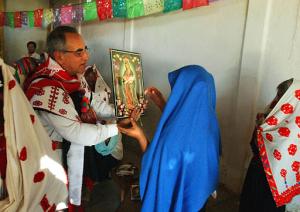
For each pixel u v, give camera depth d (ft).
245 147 8.81
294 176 5.29
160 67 11.53
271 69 7.97
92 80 9.73
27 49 21.58
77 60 5.39
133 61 6.37
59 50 5.28
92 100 6.55
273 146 5.30
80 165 5.70
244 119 8.69
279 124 5.35
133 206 8.46
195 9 9.89
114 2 9.20
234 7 8.75
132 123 5.49
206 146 4.61
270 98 8.07
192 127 4.54
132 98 6.24
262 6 7.91
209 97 4.72
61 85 5.23
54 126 5.07
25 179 4.33
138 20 12.35
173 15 10.71
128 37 12.95
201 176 4.60
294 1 7.32
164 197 4.63
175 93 4.73
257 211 5.73
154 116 12.01
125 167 8.87
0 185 4.32
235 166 9.24
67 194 5.29
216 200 8.88
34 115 4.62
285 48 7.60
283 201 5.25
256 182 5.75
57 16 12.00
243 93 8.59
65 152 5.63
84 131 5.16
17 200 4.29
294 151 5.22
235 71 8.91
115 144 6.43
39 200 4.61
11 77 4.35
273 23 7.80
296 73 7.43
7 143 4.25
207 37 9.62
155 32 11.57
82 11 10.59
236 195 9.19
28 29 22.84
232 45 8.91
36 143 4.53
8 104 4.26
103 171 6.47
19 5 22.57
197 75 4.72
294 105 5.27
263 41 8.03
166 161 4.56
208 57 9.66
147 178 4.77
